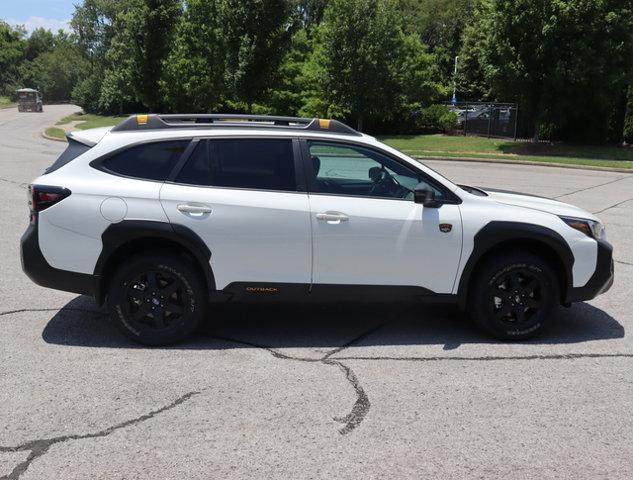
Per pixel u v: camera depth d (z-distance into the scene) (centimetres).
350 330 552
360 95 3142
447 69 5012
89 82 6531
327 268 505
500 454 353
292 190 505
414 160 527
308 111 3272
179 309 504
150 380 441
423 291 518
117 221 489
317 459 345
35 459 342
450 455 351
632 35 2436
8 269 733
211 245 493
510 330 525
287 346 511
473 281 527
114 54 5512
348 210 502
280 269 503
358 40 3080
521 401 417
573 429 382
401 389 432
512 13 2545
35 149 2586
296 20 2681
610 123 3031
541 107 2652
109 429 373
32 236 498
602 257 529
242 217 494
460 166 2266
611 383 448
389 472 333
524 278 526
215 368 464
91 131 541
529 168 2231
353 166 520
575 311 617
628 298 661
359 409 403
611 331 559
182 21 3369
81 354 488
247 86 2659
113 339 521
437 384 441
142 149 510
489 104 3325
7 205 1165
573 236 521
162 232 489
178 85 3419
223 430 374
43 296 635
